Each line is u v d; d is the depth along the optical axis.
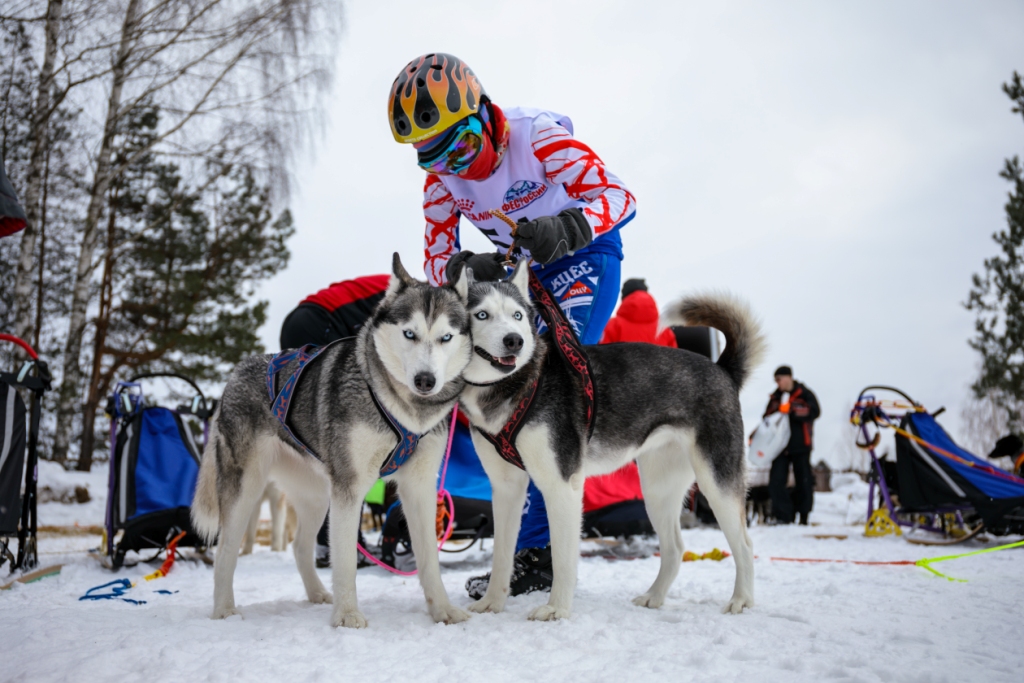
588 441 2.66
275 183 12.20
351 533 2.38
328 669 1.77
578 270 3.08
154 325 13.93
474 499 4.18
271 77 12.02
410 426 2.39
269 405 2.70
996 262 14.84
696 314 3.04
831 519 8.10
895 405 6.00
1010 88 14.90
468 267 2.76
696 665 1.85
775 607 2.63
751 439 7.46
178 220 13.96
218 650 1.93
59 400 11.09
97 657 1.76
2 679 1.63
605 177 3.03
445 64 2.82
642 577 3.54
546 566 2.98
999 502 5.01
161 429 4.32
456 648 2.02
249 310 14.38
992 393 15.02
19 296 10.45
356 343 2.53
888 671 1.71
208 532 2.83
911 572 3.53
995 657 1.87
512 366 2.37
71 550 4.98
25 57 11.57
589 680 1.70
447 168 2.97
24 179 11.95
